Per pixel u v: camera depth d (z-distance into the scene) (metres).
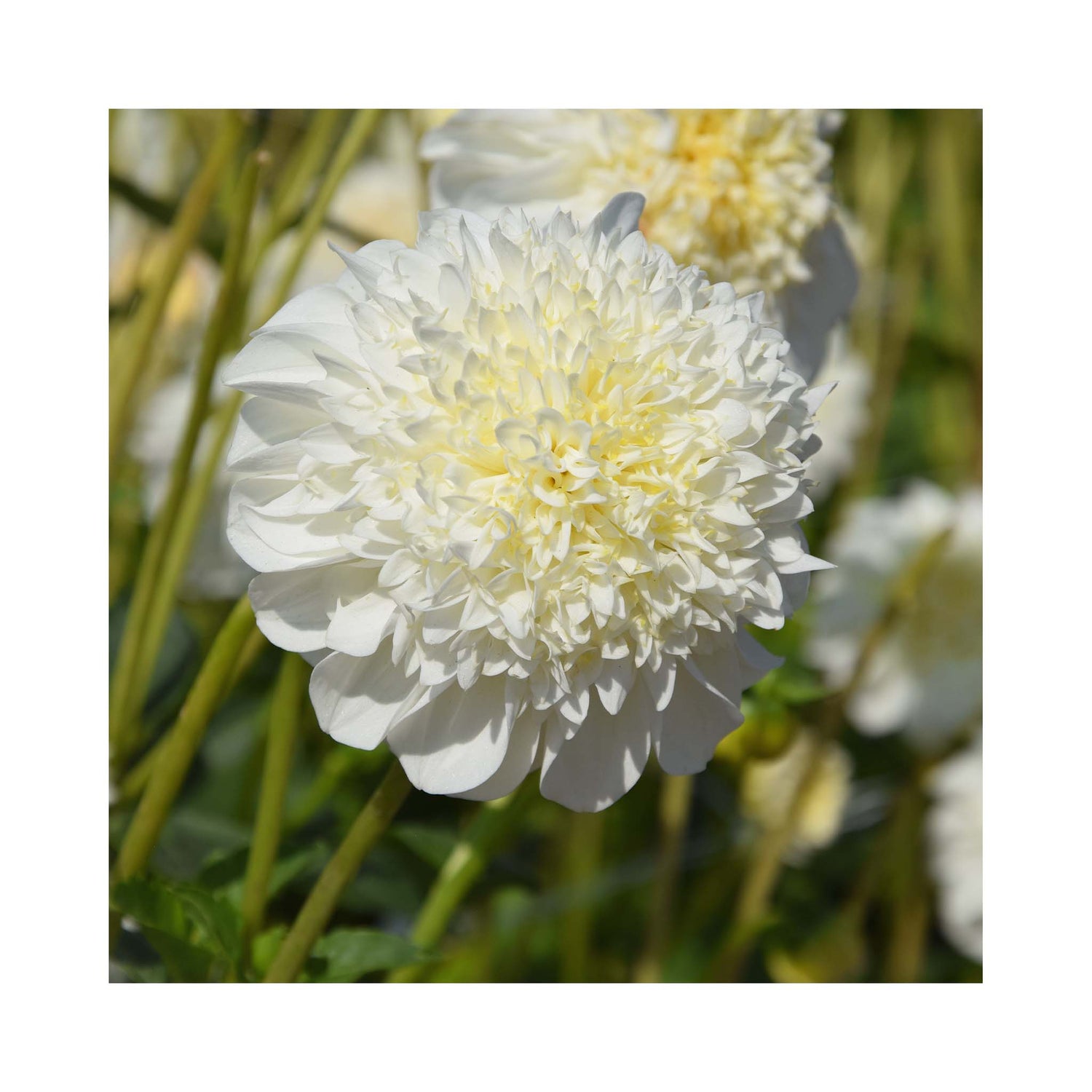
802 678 0.88
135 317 0.88
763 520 0.71
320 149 0.85
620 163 0.82
